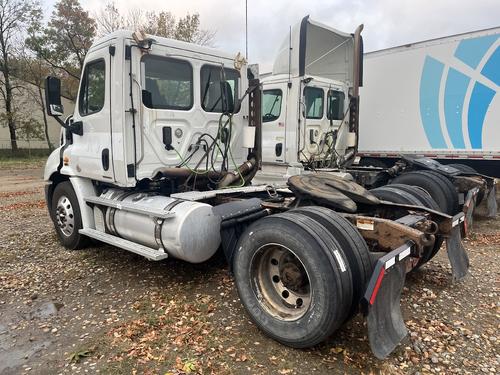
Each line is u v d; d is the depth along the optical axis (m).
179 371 2.74
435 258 4.97
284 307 3.09
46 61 28.39
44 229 6.64
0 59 28.16
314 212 3.03
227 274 4.41
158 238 3.90
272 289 3.19
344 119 8.18
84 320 3.50
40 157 27.78
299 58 7.21
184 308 3.63
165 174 4.44
